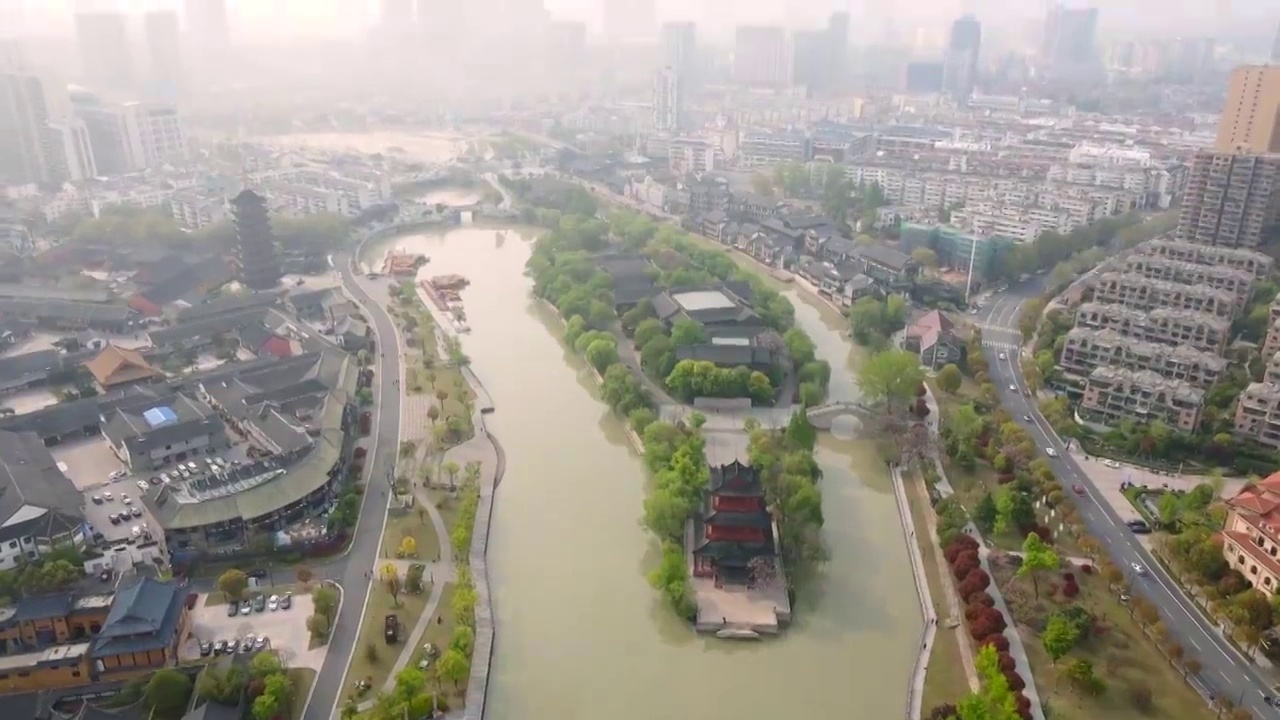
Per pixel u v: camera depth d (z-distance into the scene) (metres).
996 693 185.88
